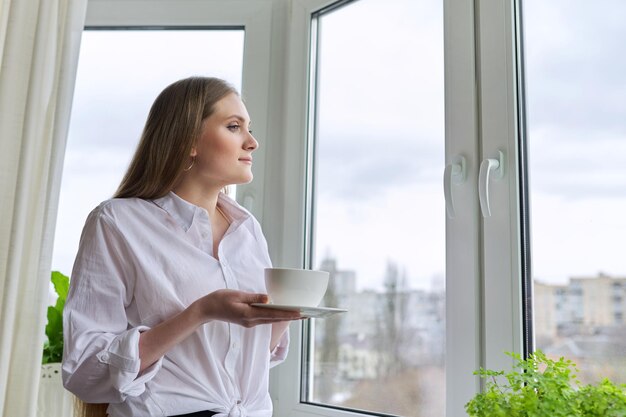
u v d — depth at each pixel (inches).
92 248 42.8
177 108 46.3
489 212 46.2
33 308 53.2
